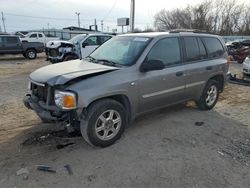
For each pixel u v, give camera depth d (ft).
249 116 20.56
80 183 11.39
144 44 16.29
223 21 171.12
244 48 59.88
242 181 12.07
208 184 11.68
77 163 12.80
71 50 47.52
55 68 15.17
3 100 24.59
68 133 15.80
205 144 15.30
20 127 17.83
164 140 15.44
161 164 12.94
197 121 18.63
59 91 13.10
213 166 13.06
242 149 15.08
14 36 67.36
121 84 14.35
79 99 12.89
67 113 13.53
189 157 13.73
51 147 14.57
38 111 14.06
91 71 14.08
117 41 17.99
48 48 50.21
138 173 12.17
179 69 17.57
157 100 16.67
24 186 11.16
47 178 11.68
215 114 20.56
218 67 20.77
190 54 18.75
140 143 14.93
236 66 53.78
